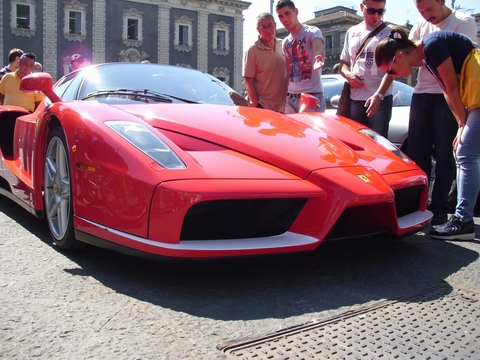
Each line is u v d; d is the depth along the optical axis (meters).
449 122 3.07
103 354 1.40
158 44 34.94
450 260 2.41
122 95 2.81
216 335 1.53
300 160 2.10
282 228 2.03
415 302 1.84
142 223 1.88
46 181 2.51
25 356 1.37
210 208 1.87
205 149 2.17
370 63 3.76
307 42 4.07
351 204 2.00
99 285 1.93
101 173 2.02
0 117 3.36
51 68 30.95
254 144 2.17
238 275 2.09
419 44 2.76
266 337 1.52
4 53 29.53
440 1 3.01
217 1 37.06
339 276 2.12
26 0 29.89
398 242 2.73
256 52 4.12
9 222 2.97
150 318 1.64
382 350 1.46
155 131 2.10
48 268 2.12
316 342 1.50
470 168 2.77
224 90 3.27
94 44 32.31
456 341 1.53
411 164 2.66
